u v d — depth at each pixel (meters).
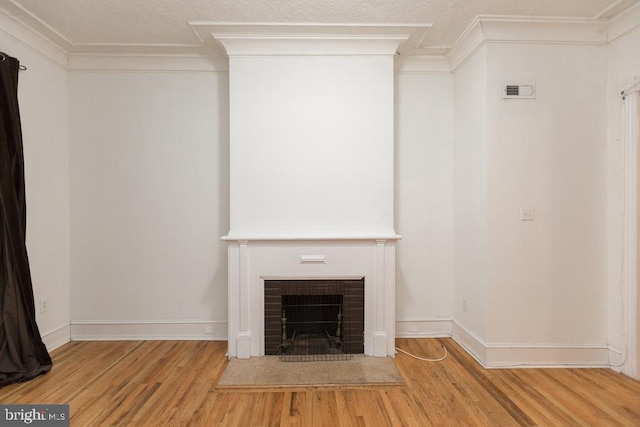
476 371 2.93
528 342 3.00
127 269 3.59
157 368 2.97
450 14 2.85
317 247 3.20
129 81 3.57
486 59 2.97
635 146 2.73
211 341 3.58
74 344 3.48
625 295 2.82
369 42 3.20
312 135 3.25
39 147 3.21
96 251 3.58
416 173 3.65
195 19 2.92
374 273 3.21
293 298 3.32
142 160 3.58
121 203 3.59
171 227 3.60
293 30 3.08
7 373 2.68
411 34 3.17
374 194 3.26
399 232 3.66
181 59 3.56
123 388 2.65
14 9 2.76
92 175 3.58
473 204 3.22
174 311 3.61
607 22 2.90
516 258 2.99
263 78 3.23
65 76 3.52
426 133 3.64
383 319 3.20
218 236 3.62
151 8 2.77
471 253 3.26
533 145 2.99
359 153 3.26
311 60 3.24
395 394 2.58
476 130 3.15
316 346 3.31
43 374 2.86
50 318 3.34
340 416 2.31
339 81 3.25
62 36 3.18
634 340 2.77
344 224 3.26
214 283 3.62
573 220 3.00
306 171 3.25
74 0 2.66
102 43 3.32
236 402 2.48
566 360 3.00
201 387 2.67
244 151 3.23
